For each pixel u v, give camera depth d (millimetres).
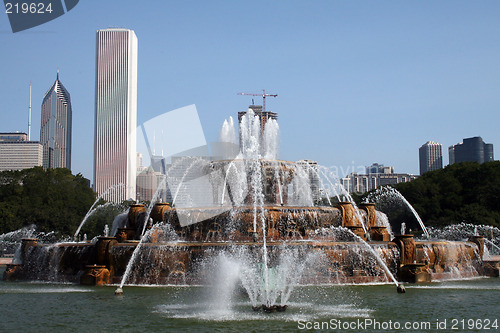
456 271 30719
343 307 19703
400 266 27953
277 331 15734
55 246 30484
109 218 92375
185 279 25969
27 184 86812
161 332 15570
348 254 26766
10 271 31203
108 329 15992
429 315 18172
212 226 30609
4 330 15891
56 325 16594
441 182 83812
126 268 26938
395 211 85250
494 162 82938
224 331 15719
